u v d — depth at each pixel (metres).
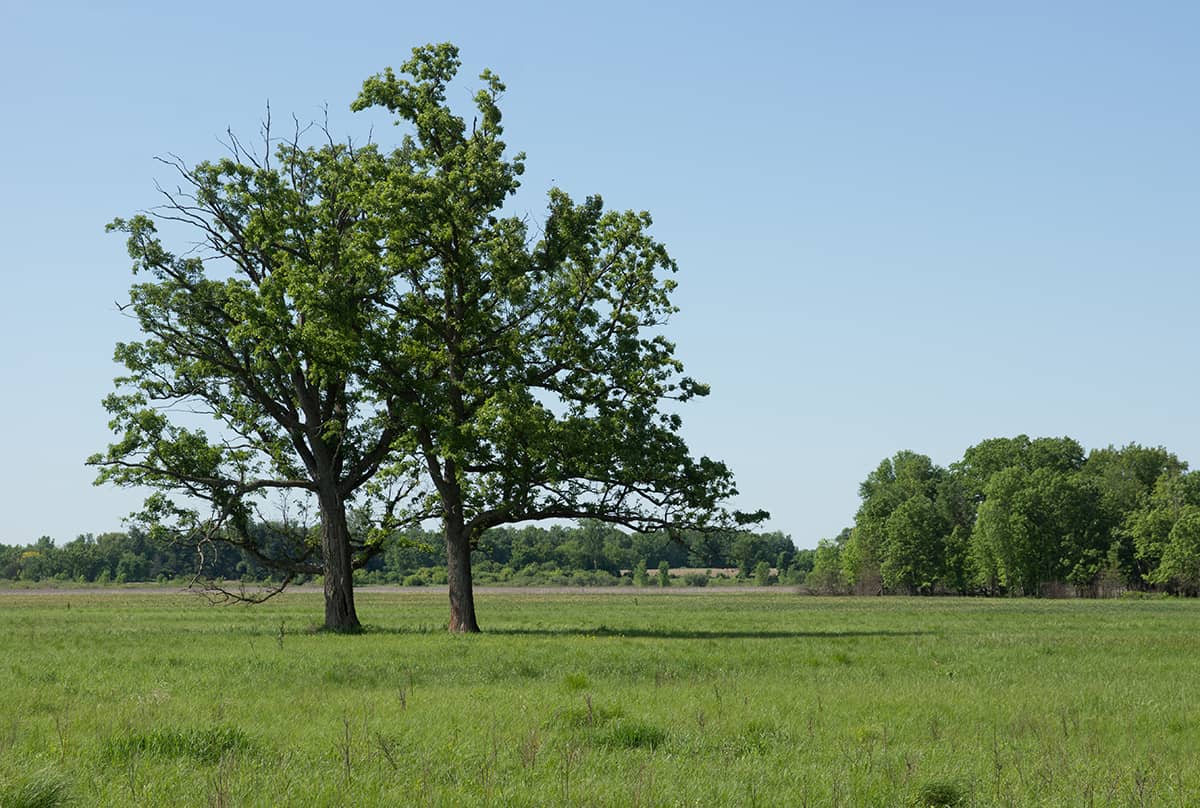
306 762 11.55
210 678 22.48
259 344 41.78
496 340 42.41
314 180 46.34
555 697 18.56
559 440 39.81
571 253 43.12
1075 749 13.40
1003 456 141.88
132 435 42.59
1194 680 23.38
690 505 42.03
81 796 9.67
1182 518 114.50
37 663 26.62
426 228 40.94
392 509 45.44
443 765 11.42
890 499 144.75
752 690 20.09
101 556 187.12
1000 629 47.09
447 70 44.19
